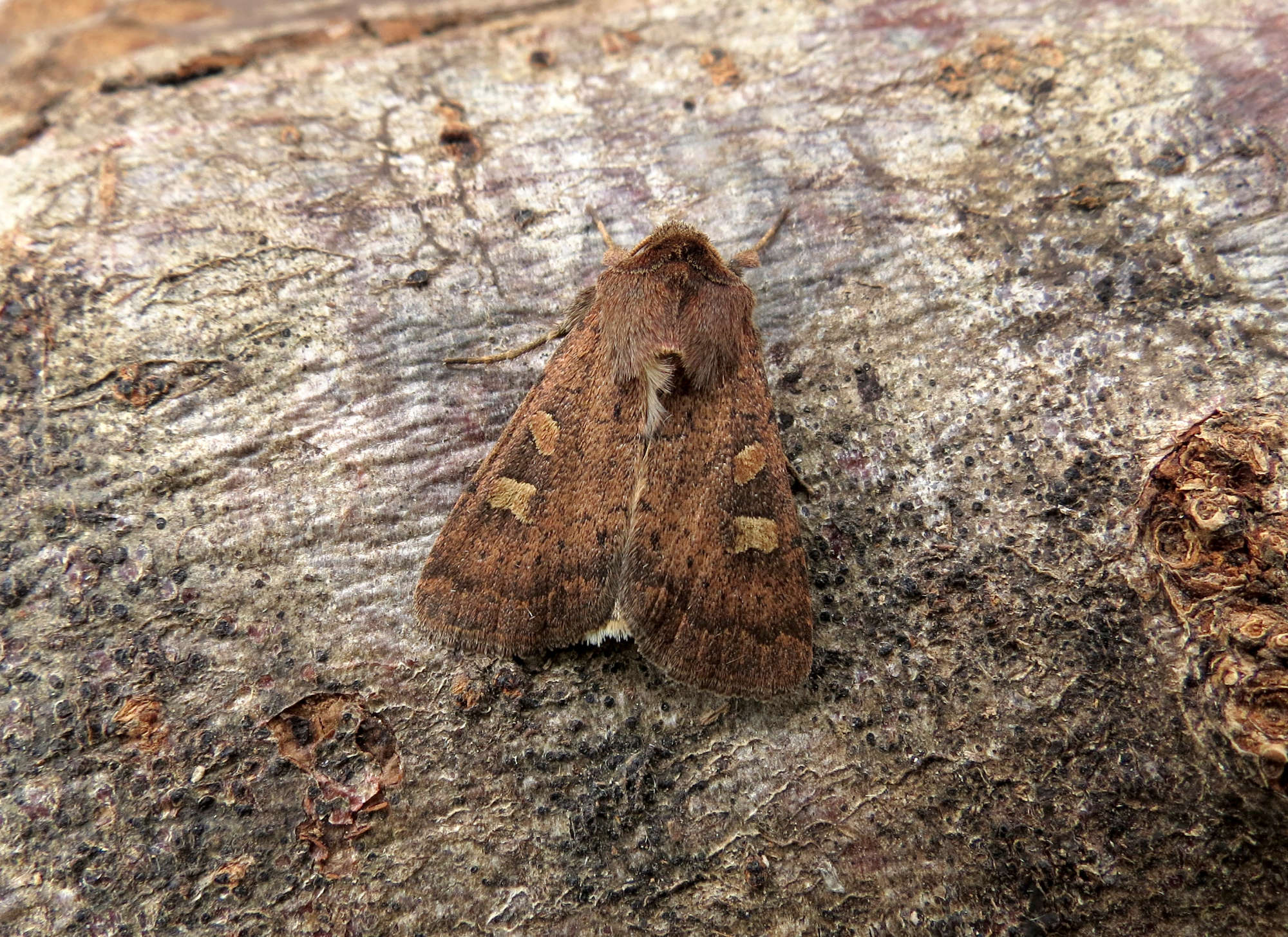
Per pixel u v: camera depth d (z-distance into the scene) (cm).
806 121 7
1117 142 7
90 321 7
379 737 6
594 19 8
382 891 6
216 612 6
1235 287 7
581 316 7
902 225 7
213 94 7
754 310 7
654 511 7
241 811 6
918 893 6
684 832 6
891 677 6
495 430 7
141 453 7
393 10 8
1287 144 7
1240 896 6
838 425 7
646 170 7
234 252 7
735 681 6
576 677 6
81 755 6
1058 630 6
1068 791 6
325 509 7
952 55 7
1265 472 6
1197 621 6
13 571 6
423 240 7
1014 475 7
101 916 6
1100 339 7
